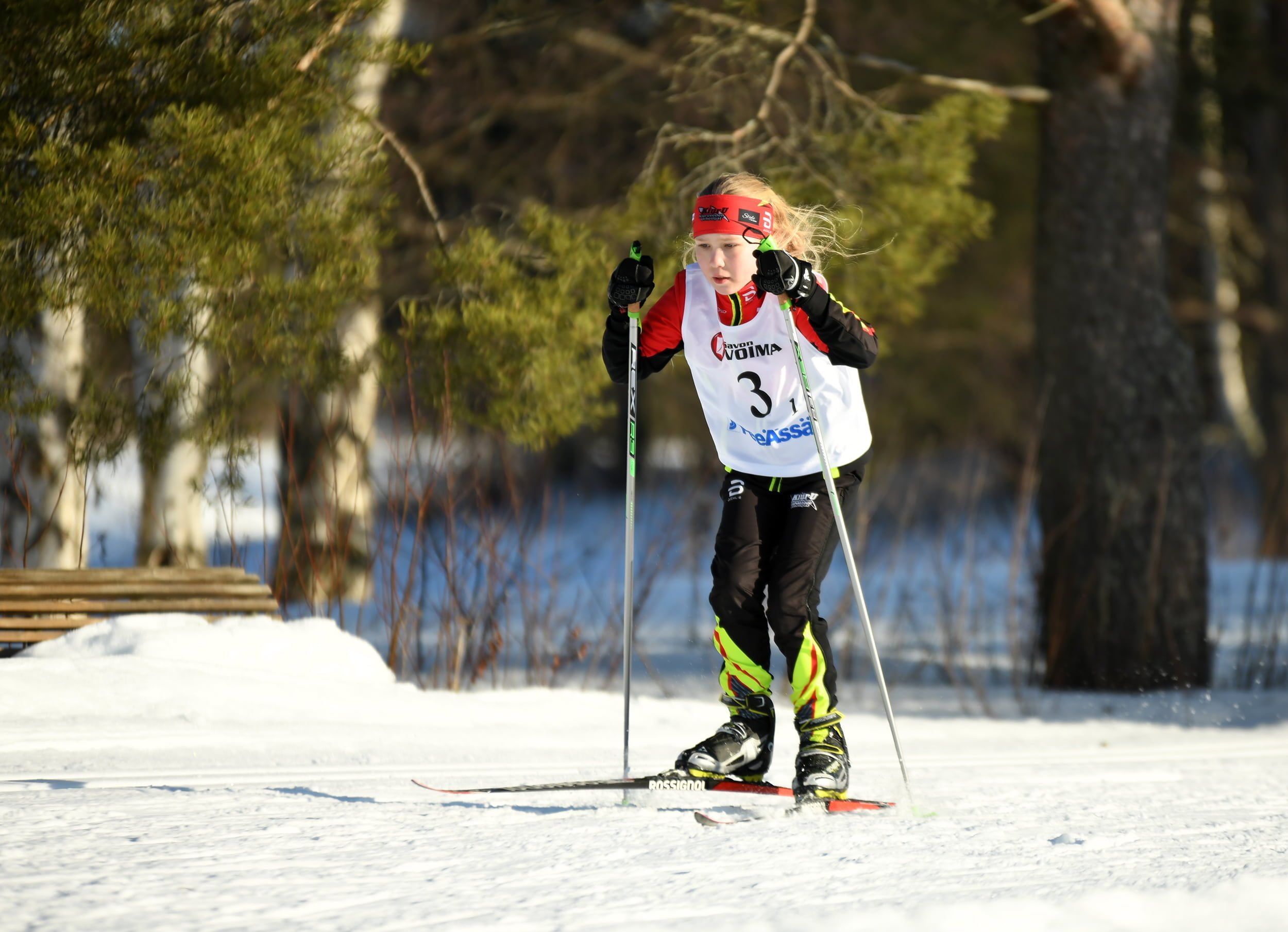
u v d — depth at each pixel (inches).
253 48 908.6
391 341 995.9
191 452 1315.2
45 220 810.2
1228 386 2999.5
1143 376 1187.9
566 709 871.7
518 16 1558.8
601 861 404.2
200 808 487.8
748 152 1164.5
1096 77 1197.7
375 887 365.7
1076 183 1202.0
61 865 381.7
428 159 1673.2
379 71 1270.9
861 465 538.9
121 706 729.6
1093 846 443.2
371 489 1382.9
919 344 2364.7
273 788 553.0
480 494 1050.1
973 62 1695.4
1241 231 2923.2
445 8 1702.8
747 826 472.1
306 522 996.6
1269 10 2174.0
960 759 732.7
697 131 1219.2
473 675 1018.7
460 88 1726.1
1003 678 1243.2
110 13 855.1
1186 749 802.8
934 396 2541.8
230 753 652.7
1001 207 2170.3
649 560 1408.7
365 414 1376.7
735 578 520.7
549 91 1717.5
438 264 979.9
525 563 1082.1
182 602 890.1
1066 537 1190.3
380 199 975.0
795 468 530.9
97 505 1155.9
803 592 513.0
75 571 866.1
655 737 792.3
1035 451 1149.1
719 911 344.5
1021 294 2529.5
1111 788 615.2
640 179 1170.0
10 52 836.0
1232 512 2630.4
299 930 320.2
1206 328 3122.5
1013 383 2605.8
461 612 1031.0
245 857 400.2
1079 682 1170.0
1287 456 2423.7
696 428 2237.9
